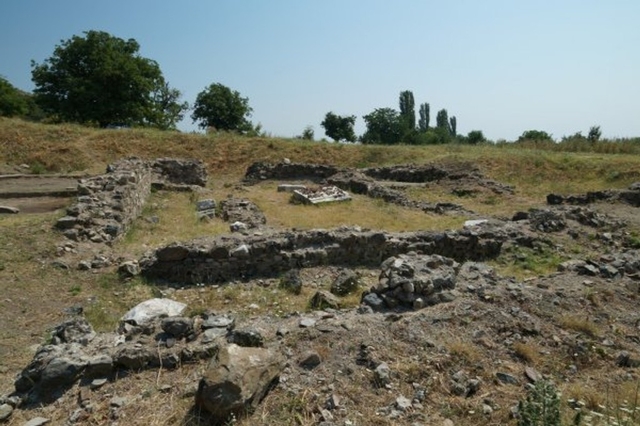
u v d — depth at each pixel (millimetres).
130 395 3801
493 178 19797
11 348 5355
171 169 18219
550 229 10875
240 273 8008
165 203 14398
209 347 4242
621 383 4492
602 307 5973
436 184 18922
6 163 19734
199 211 13133
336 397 3744
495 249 9461
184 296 7230
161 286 7602
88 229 9172
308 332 4582
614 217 12438
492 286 5953
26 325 5973
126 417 3553
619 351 5066
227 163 23453
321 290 6969
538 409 3262
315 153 24594
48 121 33594
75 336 4750
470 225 10438
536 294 5918
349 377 4039
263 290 7426
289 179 20672
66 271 7645
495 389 4145
